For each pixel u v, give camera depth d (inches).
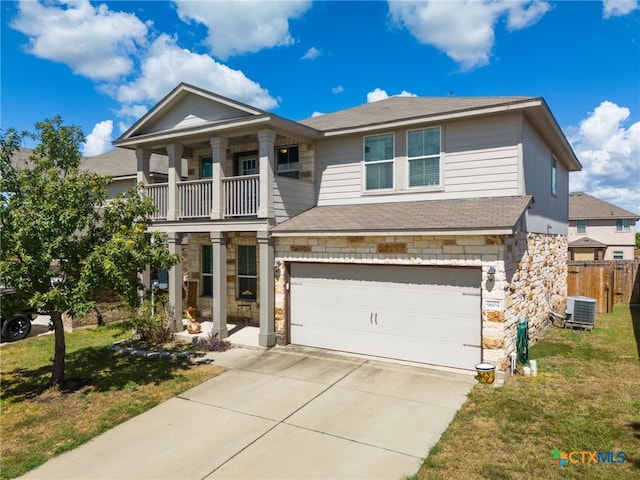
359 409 264.2
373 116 491.5
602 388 290.5
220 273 438.6
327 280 401.4
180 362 373.4
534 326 433.1
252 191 429.1
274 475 191.0
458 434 225.8
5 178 286.5
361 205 456.1
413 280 356.2
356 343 386.0
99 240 310.8
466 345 333.1
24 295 275.6
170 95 470.6
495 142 391.5
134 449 218.7
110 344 440.1
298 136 461.1
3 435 237.6
